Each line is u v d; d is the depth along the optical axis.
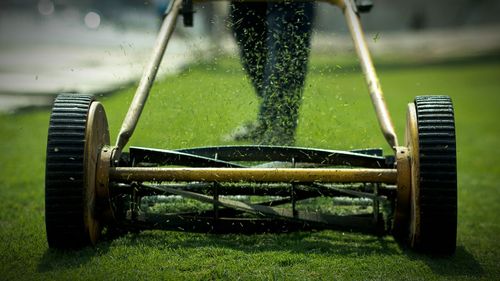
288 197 6.96
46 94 18.58
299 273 5.70
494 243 6.96
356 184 7.03
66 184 5.78
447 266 5.98
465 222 7.93
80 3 59.41
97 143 6.18
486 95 22.20
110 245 6.32
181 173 6.12
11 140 12.85
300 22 8.95
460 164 11.62
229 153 7.04
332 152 6.71
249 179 6.16
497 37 48.78
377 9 59.72
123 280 5.45
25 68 24.50
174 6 8.48
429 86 24.06
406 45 45.22
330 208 7.52
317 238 6.73
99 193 6.11
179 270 5.73
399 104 18.56
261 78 8.55
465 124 16.42
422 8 60.38
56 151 5.81
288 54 8.45
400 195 6.12
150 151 6.54
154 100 9.74
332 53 10.62
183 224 6.57
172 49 22.55
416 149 5.91
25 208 8.01
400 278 5.66
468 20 61.03
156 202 7.22
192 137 8.48
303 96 8.64
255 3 8.93
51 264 5.82
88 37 40.16
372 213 6.95
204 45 10.46
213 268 5.76
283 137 8.18
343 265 5.91
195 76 10.00
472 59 35.78
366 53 7.91
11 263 5.88
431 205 5.84
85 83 20.17
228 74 9.32
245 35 8.95
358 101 14.98
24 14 61.84
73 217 5.85
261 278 5.56
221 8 9.31
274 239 6.63
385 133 6.80
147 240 6.48
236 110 8.70
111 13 54.59
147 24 41.31
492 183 10.14
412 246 6.27
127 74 20.20
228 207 6.48
